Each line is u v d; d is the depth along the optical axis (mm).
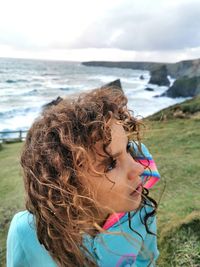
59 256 898
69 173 830
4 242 7266
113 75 165000
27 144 923
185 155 11188
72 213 838
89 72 185125
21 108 49000
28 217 1024
